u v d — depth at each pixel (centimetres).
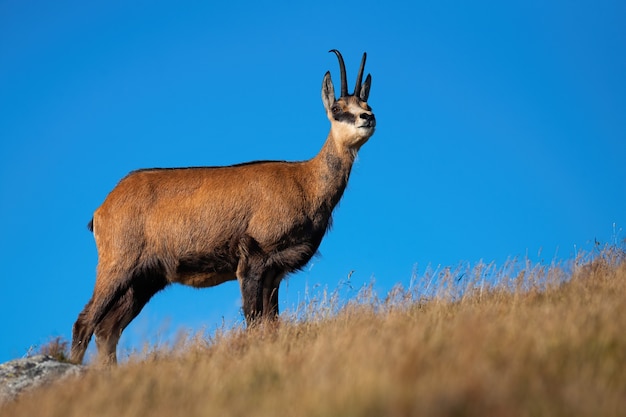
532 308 3328
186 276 4559
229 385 2645
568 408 2111
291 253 4422
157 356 3388
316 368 2616
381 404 2175
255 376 2708
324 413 2181
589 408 2097
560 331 2691
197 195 4484
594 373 2378
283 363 2802
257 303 4372
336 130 4522
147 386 2750
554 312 3003
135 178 4603
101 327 4591
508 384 2264
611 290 3609
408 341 2698
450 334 2861
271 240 4394
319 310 3878
